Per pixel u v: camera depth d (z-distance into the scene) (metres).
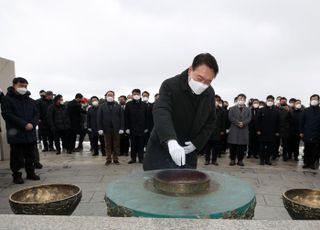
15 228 1.34
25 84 5.80
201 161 8.77
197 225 1.34
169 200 1.71
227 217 1.55
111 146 8.09
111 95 7.81
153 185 2.00
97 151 9.48
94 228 1.33
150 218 1.40
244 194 1.83
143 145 8.12
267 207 4.53
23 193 2.50
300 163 8.81
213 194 1.83
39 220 1.40
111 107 7.75
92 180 6.08
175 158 2.13
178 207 1.60
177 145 2.20
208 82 2.37
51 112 9.55
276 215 4.20
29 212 2.14
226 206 1.62
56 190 2.63
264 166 8.07
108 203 1.76
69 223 1.37
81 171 6.96
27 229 1.33
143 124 8.00
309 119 7.87
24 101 5.82
